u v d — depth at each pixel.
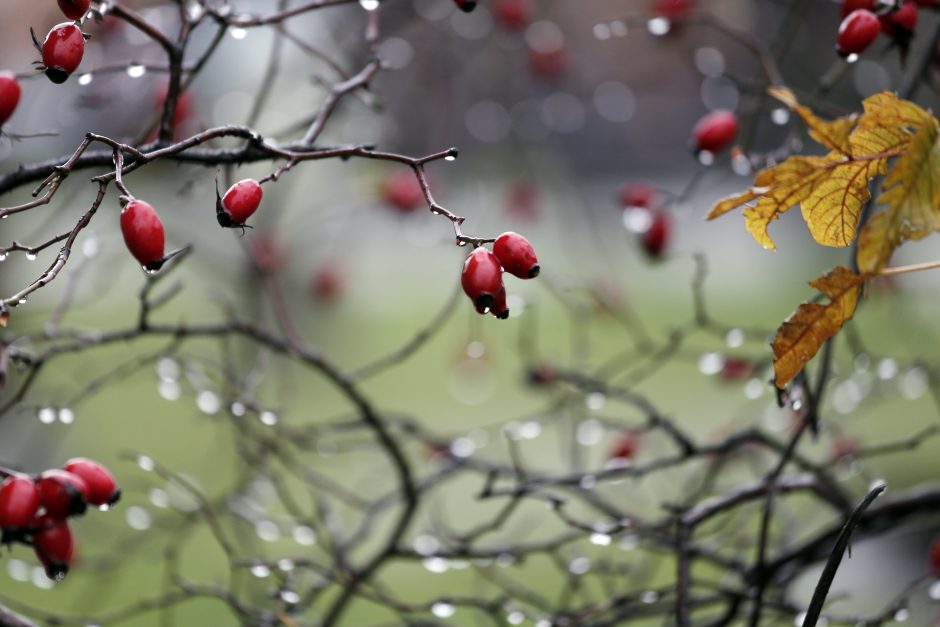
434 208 2.60
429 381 15.16
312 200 10.10
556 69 8.32
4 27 8.97
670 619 4.27
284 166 2.62
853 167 2.57
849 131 2.51
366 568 4.55
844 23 3.18
